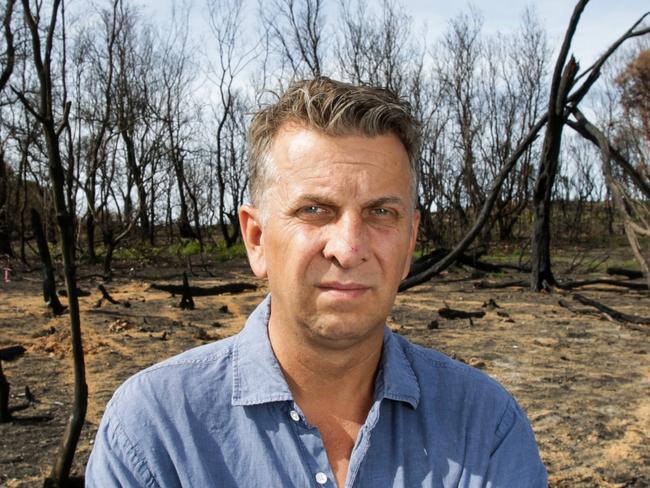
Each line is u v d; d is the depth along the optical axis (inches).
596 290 469.7
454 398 64.4
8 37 167.6
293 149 58.5
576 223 1066.7
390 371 62.2
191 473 58.1
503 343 292.4
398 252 59.4
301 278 58.0
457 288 476.1
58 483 134.8
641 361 262.2
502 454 63.7
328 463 59.4
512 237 959.0
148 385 60.9
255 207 62.9
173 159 891.4
